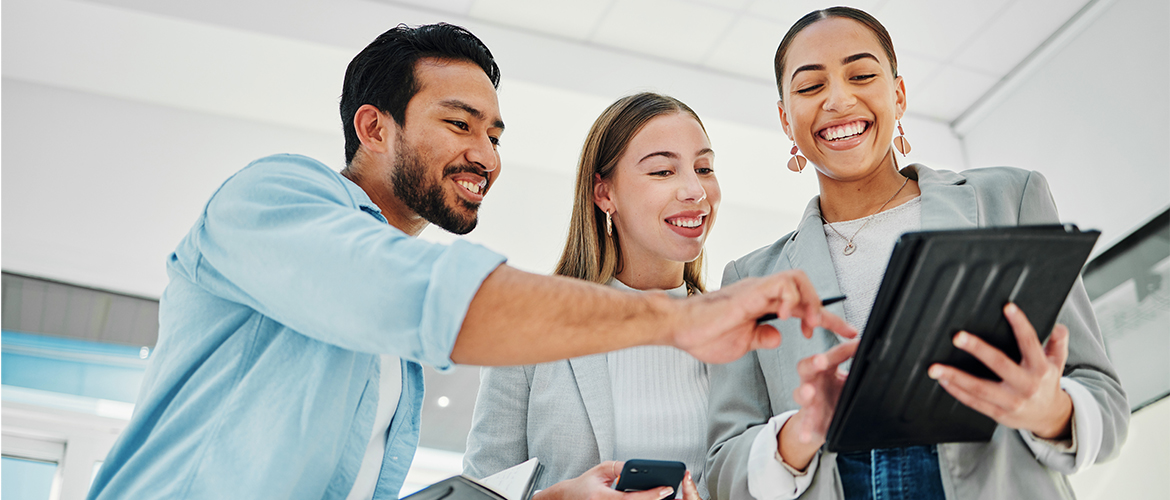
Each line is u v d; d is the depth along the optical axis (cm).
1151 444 371
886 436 113
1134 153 448
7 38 461
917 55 523
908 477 133
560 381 195
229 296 136
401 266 110
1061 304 105
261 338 136
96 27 451
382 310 108
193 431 130
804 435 117
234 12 454
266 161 142
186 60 474
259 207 129
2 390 422
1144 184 439
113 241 468
